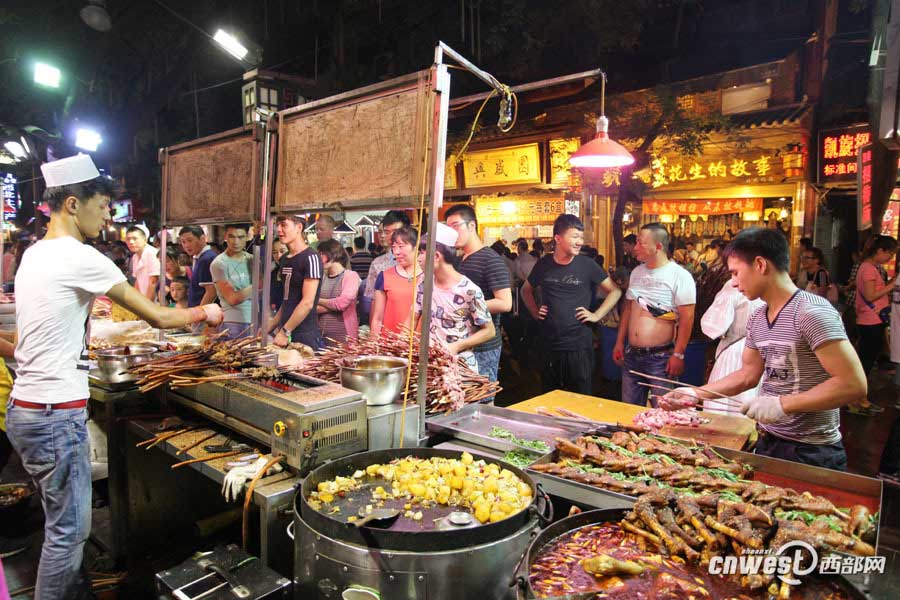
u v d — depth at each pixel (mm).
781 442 2607
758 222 12875
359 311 6602
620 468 2262
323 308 5586
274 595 1873
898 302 4699
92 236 2779
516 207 14023
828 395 2268
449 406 2975
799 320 2432
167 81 15438
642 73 12086
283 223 4871
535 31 11094
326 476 2182
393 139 2693
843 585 1453
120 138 16938
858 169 5582
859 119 10602
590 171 10781
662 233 4488
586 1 10383
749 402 2438
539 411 3193
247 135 3748
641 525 1749
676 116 9391
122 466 3240
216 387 2725
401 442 2545
